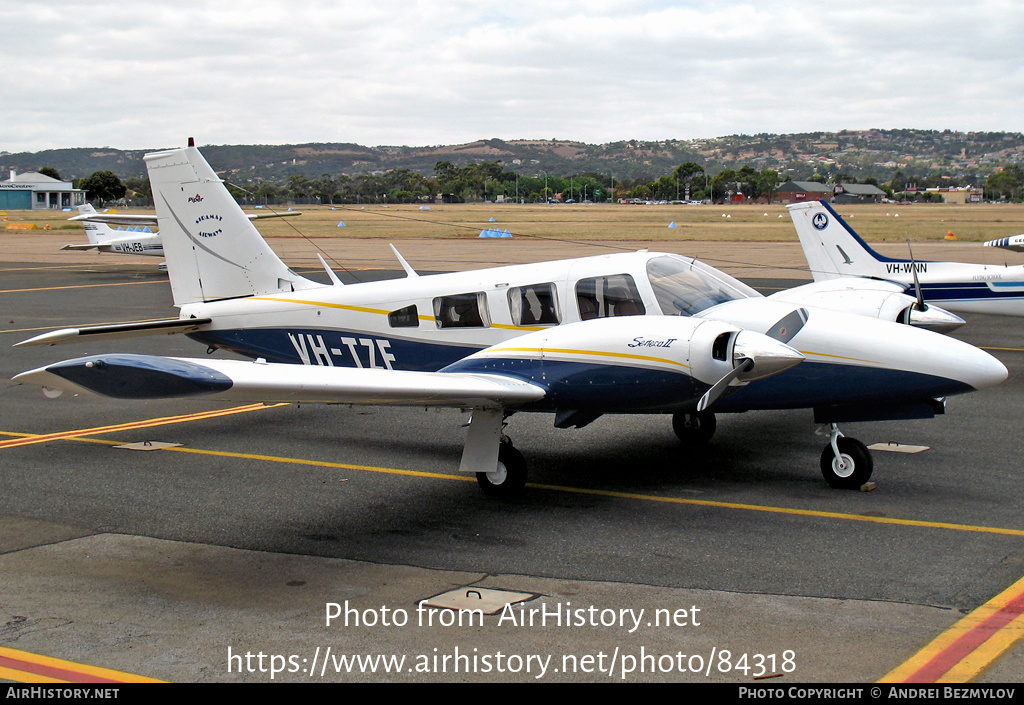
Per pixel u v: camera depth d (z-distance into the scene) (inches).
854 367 306.7
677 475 342.6
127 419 454.3
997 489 318.3
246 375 243.0
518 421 439.5
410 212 5068.9
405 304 379.2
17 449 391.9
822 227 641.0
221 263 434.6
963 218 3683.6
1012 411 450.9
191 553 264.2
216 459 374.0
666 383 291.1
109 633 209.8
